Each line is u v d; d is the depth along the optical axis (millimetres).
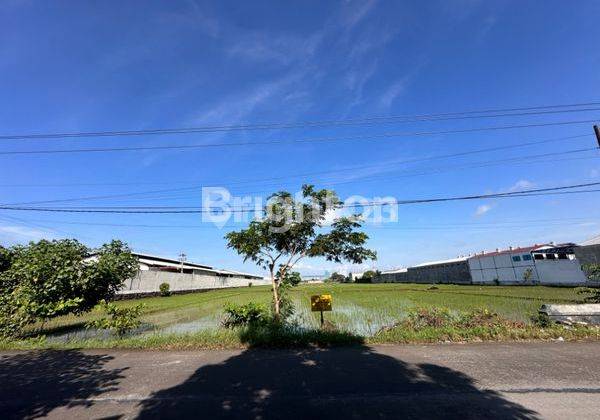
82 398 6035
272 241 12914
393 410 5160
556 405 5250
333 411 5168
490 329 10195
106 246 17656
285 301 13633
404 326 11391
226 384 6480
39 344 10461
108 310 13961
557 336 9703
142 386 6543
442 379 6457
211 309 23109
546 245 38625
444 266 56219
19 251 16812
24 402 5934
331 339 9555
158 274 41438
